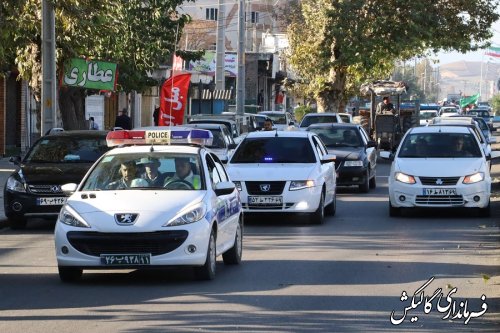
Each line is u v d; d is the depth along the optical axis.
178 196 21.52
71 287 20.80
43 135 36.59
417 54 78.12
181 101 41.53
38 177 31.72
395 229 31.58
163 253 20.55
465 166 34.38
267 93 125.56
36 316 17.70
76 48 40.78
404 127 84.81
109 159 23.20
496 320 17.56
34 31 39.25
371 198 43.16
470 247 27.17
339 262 24.34
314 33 78.75
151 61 49.34
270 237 29.72
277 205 32.56
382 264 24.02
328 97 79.69
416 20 72.19
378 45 72.88
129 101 84.19
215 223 21.70
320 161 34.84
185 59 56.03
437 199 34.00
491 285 21.05
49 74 37.31
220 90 66.38
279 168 33.38
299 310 18.16
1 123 61.34
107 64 41.38
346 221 34.06
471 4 73.44
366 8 73.00
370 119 81.75
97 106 78.19
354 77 82.31
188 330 16.42
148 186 22.30
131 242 20.47
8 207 31.84
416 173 34.31
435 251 26.38
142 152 23.27
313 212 32.78
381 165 68.81
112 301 19.16
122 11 44.75
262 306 18.52
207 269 21.20
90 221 20.72
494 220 33.94
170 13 52.44
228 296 19.59
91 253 20.62
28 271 23.17
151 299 19.33
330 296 19.62
